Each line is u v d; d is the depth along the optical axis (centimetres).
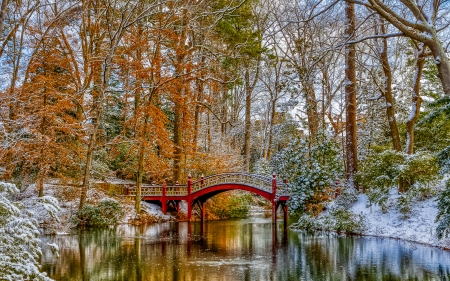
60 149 1911
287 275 990
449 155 1107
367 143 2752
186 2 1847
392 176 1714
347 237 1662
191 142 2809
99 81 2164
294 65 2297
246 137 3431
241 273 1013
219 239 1631
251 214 3216
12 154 1842
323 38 1895
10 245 587
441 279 924
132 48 2028
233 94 4059
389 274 982
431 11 1109
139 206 2281
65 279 941
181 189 2447
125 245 1446
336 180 2178
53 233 1681
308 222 1955
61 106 1780
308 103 2520
